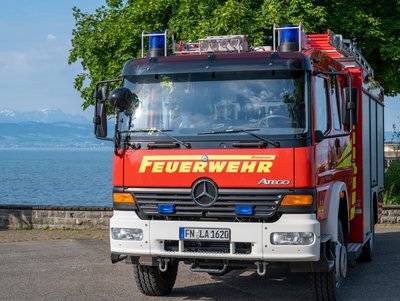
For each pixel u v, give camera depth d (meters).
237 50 9.41
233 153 8.36
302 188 8.18
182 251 8.50
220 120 8.51
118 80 9.05
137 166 8.70
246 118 8.43
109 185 102.50
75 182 112.56
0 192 82.00
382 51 23.45
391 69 25.56
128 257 8.91
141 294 9.82
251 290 10.20
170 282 9.88
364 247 12.63
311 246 8.15
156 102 8.76
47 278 10.98
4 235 16.62
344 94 9.04
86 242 15.33
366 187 12.07
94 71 25.34
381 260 13.13
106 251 13.96
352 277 11.27
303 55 8.44
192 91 8.66
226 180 8.35
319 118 8.74
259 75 8.49
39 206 17.84
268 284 10.68
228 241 8.32
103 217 17.58
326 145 9.02
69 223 17.70
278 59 8.47
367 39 23.36
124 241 8.72
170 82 8.76
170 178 8.55
